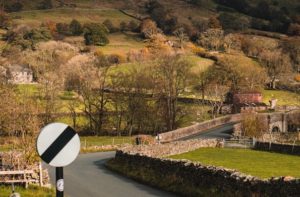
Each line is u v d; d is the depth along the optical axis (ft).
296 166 157.79
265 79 579.48
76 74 356.38
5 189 91.91
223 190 87.51
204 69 550.36
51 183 112.68
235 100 485.15
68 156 41.04
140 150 165.99
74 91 368.07
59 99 366.63
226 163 164.96
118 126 342.64
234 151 216.74
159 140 260.42
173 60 371.76
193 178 98.84
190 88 457.27
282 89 596.29
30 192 89.71
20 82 457.27
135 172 129.49
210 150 217.56
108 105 376.68
